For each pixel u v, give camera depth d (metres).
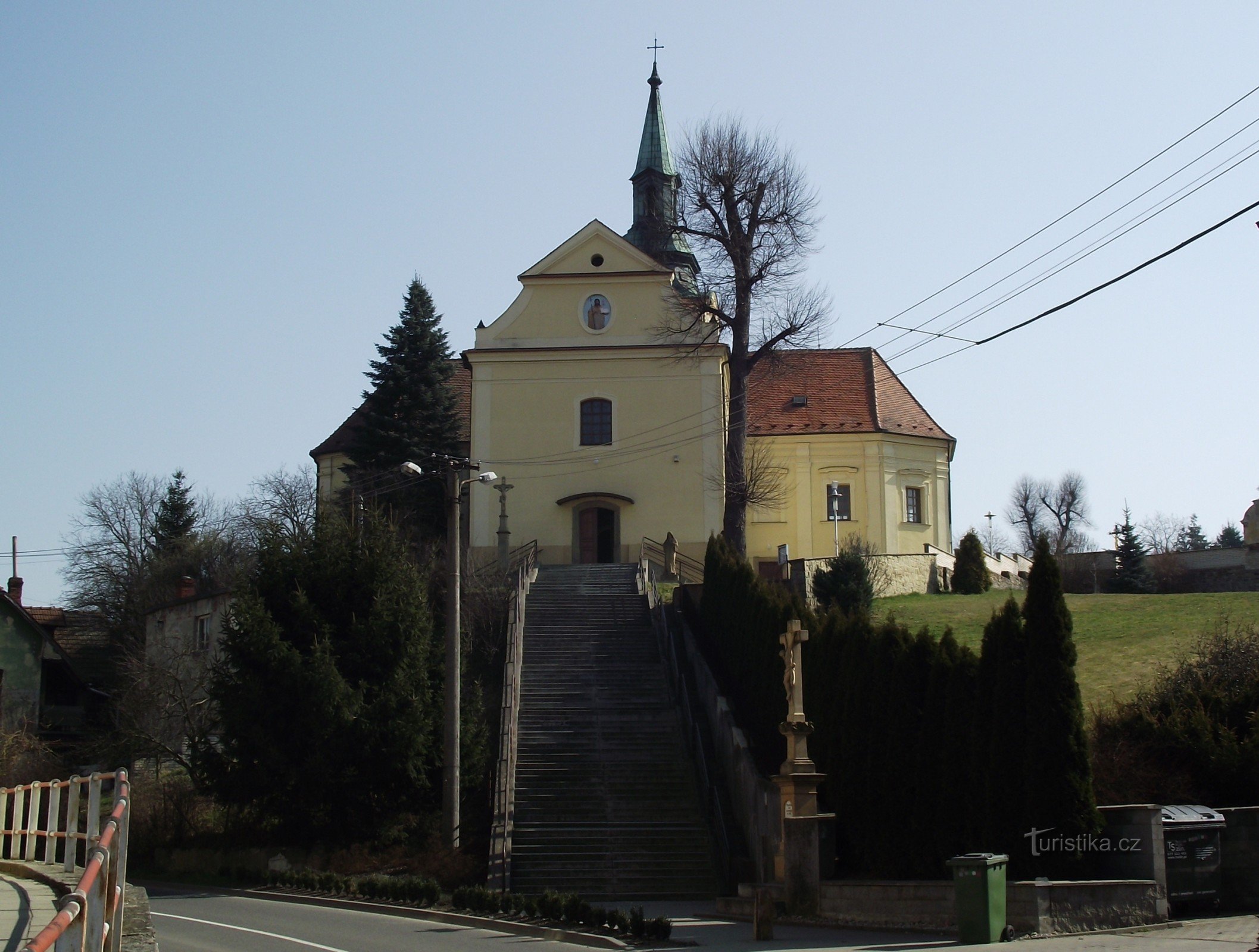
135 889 15.75
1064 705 17.92
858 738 21.88
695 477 47.22
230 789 27.31
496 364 48.34
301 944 15.59
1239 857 17.75
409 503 46.84
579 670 33.47
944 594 43.25
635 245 59.34
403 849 26.81
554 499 47.38
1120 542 49.66
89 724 42.34
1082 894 15.81
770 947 15.66
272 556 28.88
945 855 19.56
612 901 23.39
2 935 10.43
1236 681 22.25
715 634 33.12
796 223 45.50
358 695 26.94
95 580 62.94
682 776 28.33
